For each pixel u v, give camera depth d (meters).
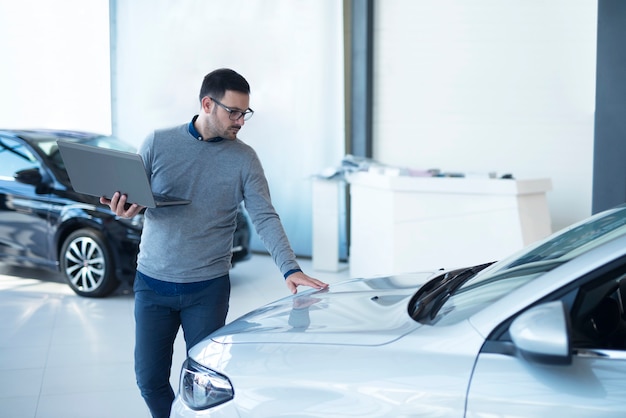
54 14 8.80
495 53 7.41
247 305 5.73
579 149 7.32
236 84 2.54
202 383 2.10
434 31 7.52
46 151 6.14
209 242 2.70
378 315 2.11
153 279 2.70
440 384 1.74
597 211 5.70
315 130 7.69
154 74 8.34
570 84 7.26
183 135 2.66
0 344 4.70
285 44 7.70
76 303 5.72
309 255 7.85
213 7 7.95
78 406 3.67
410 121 7.69
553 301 1.74
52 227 5.88
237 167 2.67
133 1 8.37
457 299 2.07
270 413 1.91
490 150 7.52
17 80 8.99
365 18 7.42
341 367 1.87
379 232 6.04
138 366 2.78
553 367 1.68
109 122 8.73
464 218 5.55
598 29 5.57
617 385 1.64
